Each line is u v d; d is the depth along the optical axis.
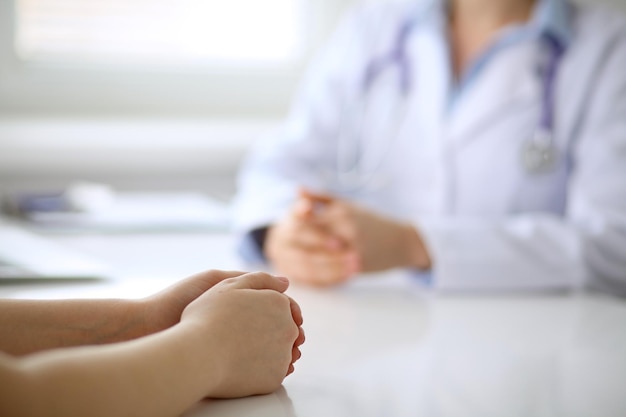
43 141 2.11
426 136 1.70
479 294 1.29
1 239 1.44
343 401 0.73
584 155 1.56
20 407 0.52
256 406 0.71
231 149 2.29
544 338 1.00
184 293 0.77
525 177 1.60
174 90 2.46
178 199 2.02
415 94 1.74
